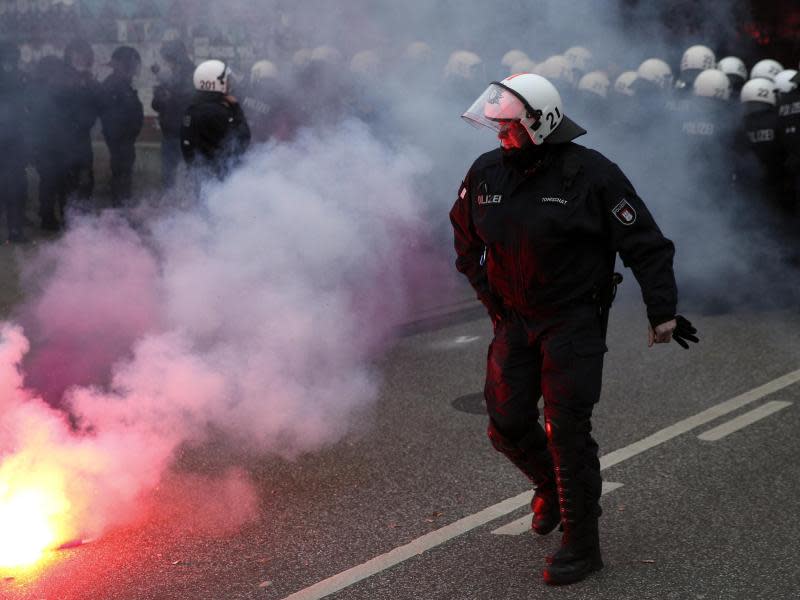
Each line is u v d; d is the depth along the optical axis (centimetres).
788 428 548
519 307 373
